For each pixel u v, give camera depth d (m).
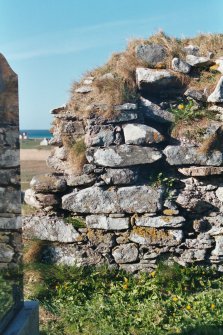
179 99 8.69
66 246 7.86
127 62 8.86
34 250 7.80
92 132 8.19
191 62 8.82
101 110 8.28
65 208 7.95
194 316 6.59
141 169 8.12
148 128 8.14
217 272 7.70
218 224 7.88
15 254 4.55
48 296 7.20
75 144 8.42
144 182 8.01
